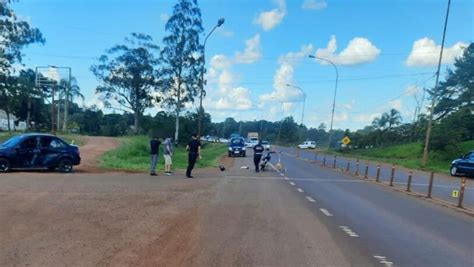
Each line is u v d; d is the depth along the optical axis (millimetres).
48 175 19156
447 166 45125
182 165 29719
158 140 22172
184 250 7676
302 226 10289
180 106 66562
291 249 8062
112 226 9297
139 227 9328
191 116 68438
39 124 107062
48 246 7504
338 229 10195
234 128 161125
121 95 86375
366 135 80500
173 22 65250
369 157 61000
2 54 55781
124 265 6637
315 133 135500
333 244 8625
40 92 98688
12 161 19578
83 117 116750
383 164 46719
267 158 28984
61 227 8961
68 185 15867
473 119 57938
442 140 51500
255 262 7125
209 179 21031
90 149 34719
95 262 6715
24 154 19844
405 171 37250
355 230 10203
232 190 16875
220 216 11102
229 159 42906
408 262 7664
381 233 10055
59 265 6500
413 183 25594
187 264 6863
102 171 22625
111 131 107938
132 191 15078
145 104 86188
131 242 8031
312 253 7855
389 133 78062
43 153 20344
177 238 8523
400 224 11438
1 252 7055
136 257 7090
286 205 13555
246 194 15805
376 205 14898
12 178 17172
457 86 69062
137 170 24250
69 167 21156
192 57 65875
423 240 9570
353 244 8750
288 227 10094
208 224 10016
